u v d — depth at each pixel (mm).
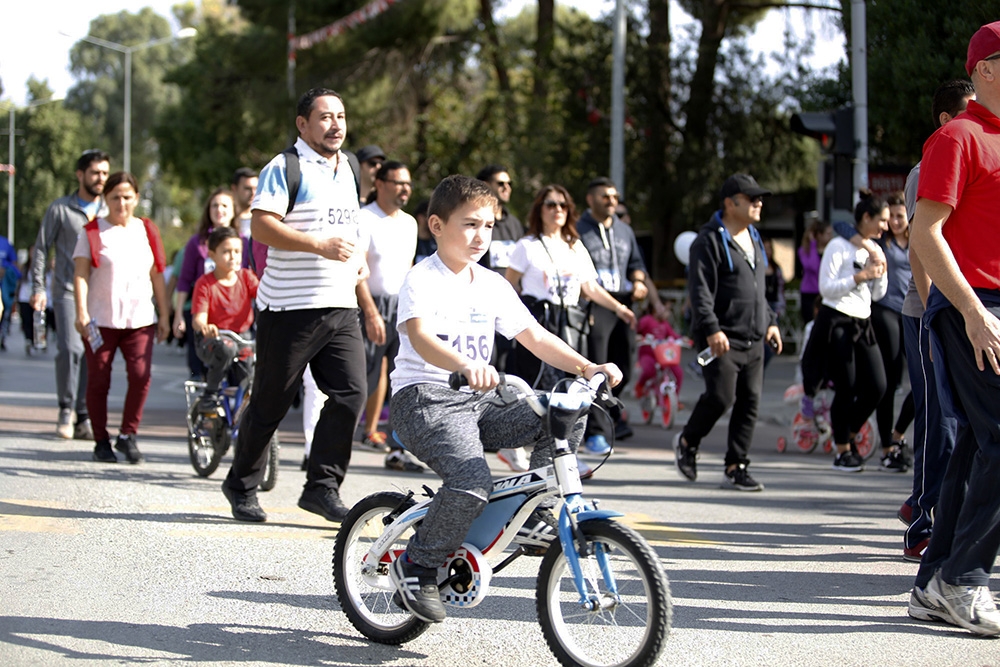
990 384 4879
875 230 9391
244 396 8383
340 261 6535
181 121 42625
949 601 5023
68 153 85125
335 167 6812
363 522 4852
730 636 4922
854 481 9398
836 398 9828
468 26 30047
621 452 11109
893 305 9664
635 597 4516
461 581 4414
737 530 7258
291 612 5137
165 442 10742
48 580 5504
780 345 8992
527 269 9180
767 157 25359
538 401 4289
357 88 31094
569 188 24688
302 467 8938
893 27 13172
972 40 5066
